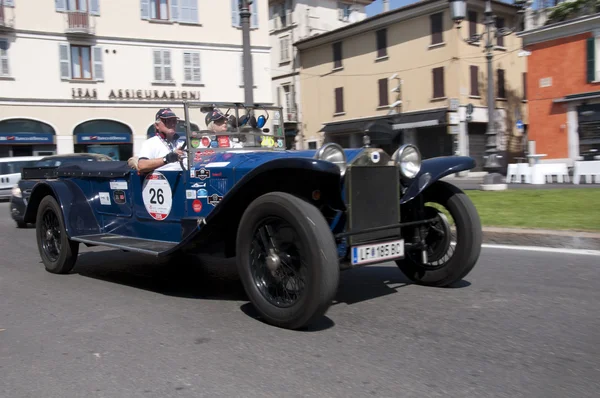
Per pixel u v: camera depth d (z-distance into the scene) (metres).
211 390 3.05
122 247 5.23
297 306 3.89
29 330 4.24
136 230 5.75
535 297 4.76
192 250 4.77
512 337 3.79
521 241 7.29
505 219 8.62
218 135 5.30
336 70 34.22
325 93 35.28
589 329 3.92
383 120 30.44
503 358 3.41
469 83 28.17
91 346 3.83
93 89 28.25
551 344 3.64
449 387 3.01
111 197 6.01
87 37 27.95
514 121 30.61
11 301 5.16
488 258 6.45
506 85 30.11
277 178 4.16
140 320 4.41
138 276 6.17
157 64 29.66
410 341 3.75
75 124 27.95
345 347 3.66
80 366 3.46
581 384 3.03
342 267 4.16
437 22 28.23
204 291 5.38
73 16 27.39
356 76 33.03
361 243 4.23
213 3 30.86
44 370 3.42
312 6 37.47
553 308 4.43
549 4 23.08
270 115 5.78
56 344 3.89
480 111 28.70
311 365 3.36
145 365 3.45
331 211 4.41
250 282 4.22
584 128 21.61
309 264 3.76
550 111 22.62
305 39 35.78
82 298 5.20
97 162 6.30
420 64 29.31
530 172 18.39
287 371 3.28
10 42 26.33
